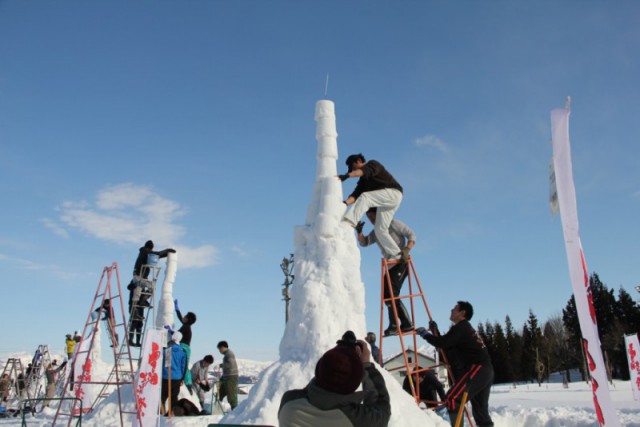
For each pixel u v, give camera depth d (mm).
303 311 6398
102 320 10195
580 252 4219
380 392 2998
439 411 8375
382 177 7086
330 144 7426
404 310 7094
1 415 14234
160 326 12875
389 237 7230
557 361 59188
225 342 12070
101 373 14984
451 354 6469
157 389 7422
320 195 7156
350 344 3037
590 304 4148
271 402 5539
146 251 11664
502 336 60344
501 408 11875
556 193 4477
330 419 2607
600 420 4055
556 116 4395
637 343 14227
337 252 6695
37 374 18000
